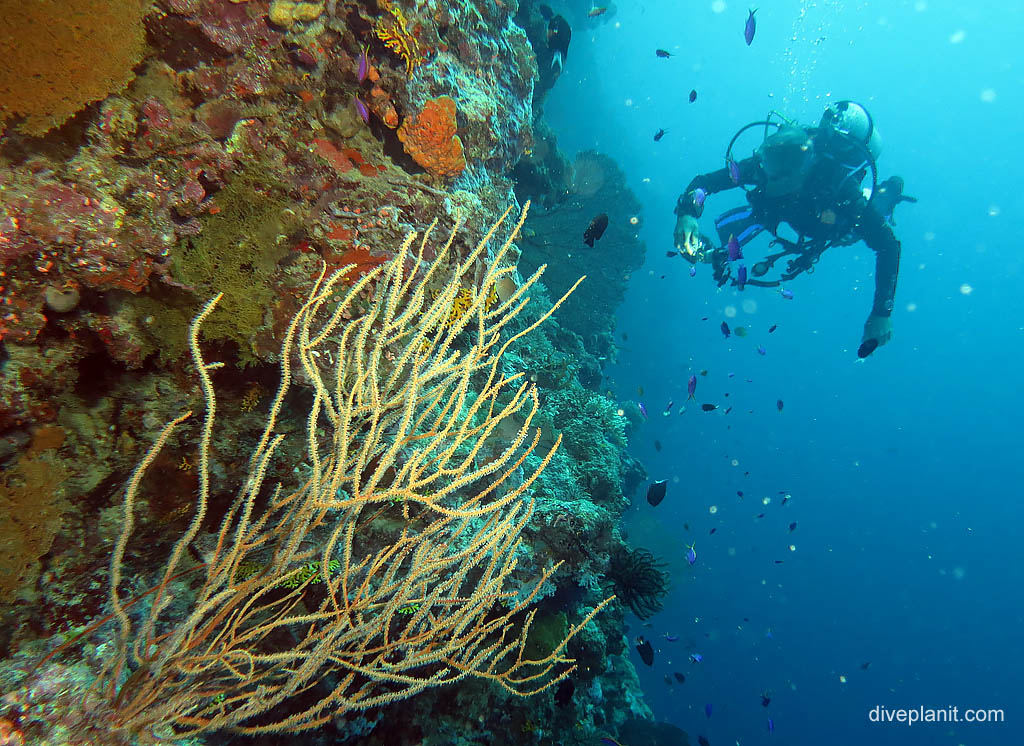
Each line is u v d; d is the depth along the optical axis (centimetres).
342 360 181
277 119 260
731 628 3919
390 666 190
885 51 6456
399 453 272
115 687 161
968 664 4675
